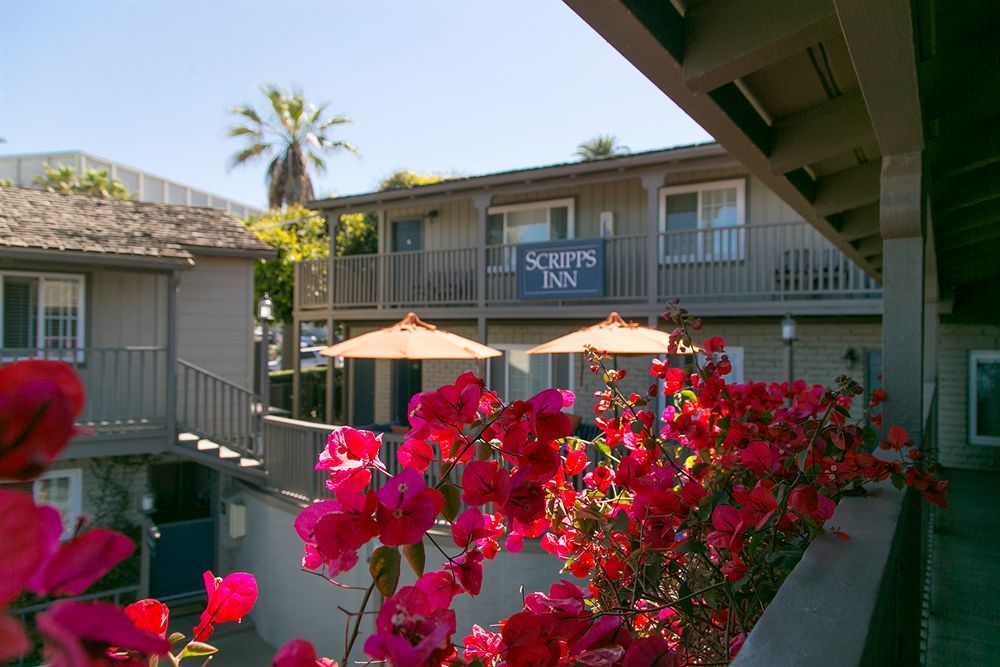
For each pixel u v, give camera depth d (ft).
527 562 22.71
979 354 32.12
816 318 35.42
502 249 41.65
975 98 8.77
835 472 7.25
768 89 9.16
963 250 20.47
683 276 39.34
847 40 6.18
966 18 7.28
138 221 41.78
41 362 2.05
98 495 36.68
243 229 45.62
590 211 43.42
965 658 10.53
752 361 36.83
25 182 102.63
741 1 6.72
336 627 26.76
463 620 23.03
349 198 47.19
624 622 6.19
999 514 20.86
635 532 7.25
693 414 8.86
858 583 4.82
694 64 6.97
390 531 3.88
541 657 4.59
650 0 6.42
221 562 37.76
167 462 39.52
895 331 8.96
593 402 41.47
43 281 36.73
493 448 5.24
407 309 45.01
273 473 32.58
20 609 2.19
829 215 14.52
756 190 37.91
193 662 28.12
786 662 3.72
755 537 6.37
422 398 4.98
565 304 40.83
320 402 64.28
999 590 13.62
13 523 1.80
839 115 9.56
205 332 42.37
